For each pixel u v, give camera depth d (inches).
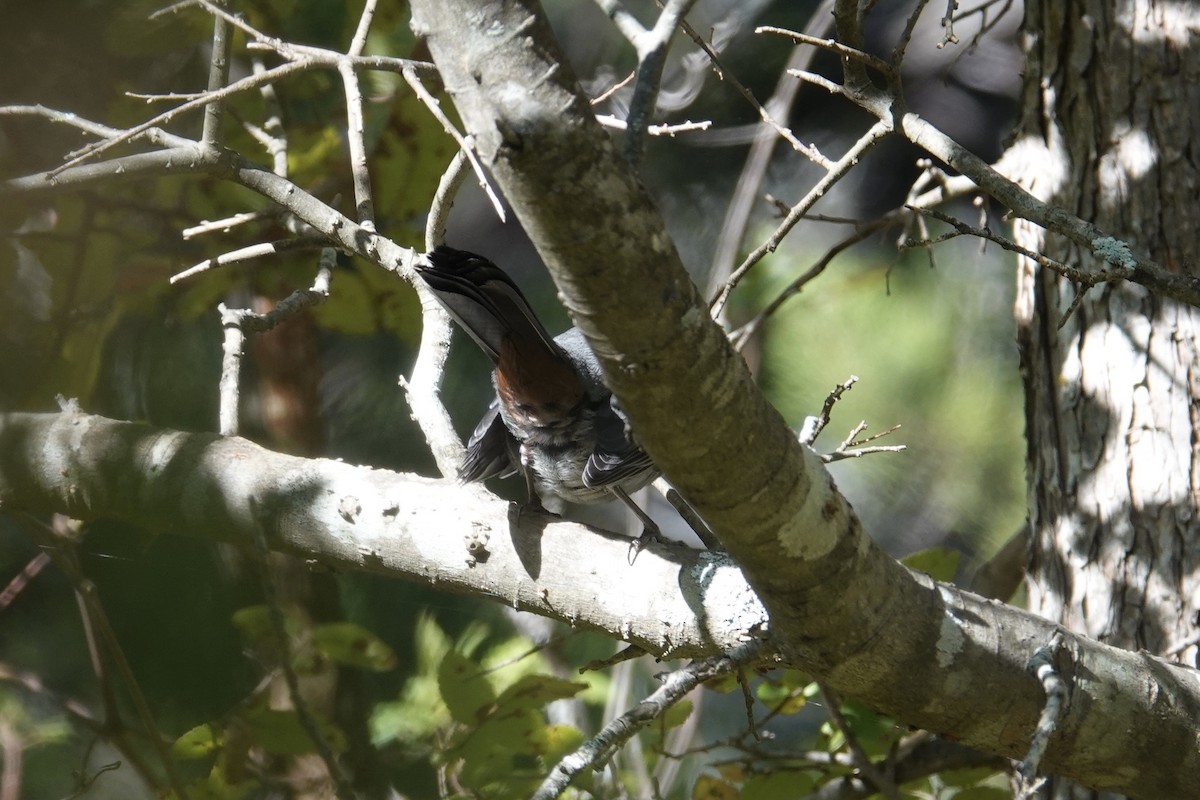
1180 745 211.2
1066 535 304.8
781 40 512.7
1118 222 301.9
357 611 392.2
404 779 307.7
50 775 309.9
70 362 331.6
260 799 305.6
